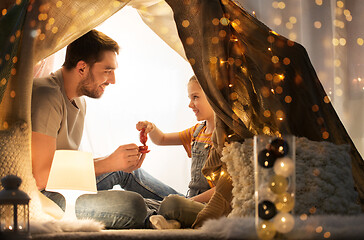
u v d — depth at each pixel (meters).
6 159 1.91
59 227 1.70
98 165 2.26
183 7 2.19
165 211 2.08
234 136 2.13
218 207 1.99
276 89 2.20
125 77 3.21
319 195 1.77
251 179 1.84
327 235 1.43
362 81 2.79
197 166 2.46
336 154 1.87
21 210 1.51
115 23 3.23
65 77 2.39
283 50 2.26
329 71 2.82
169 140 2.76
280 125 2.15
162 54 3.21
